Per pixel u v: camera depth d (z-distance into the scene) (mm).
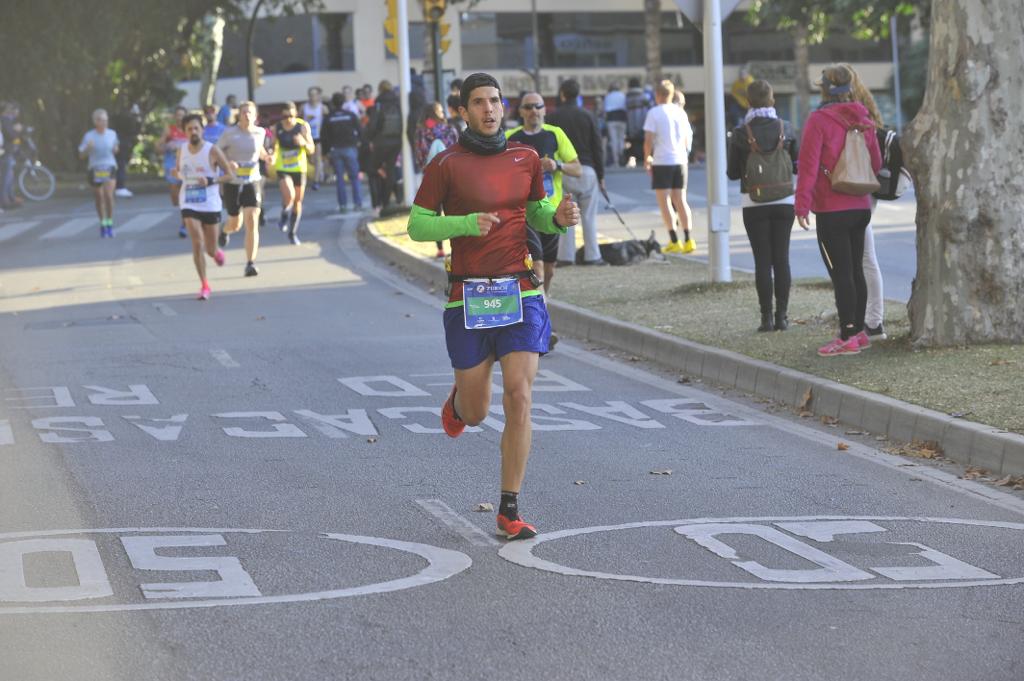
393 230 32594
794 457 11875
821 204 15078
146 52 60750
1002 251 15188
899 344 15695
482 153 9367
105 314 22297
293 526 9727
